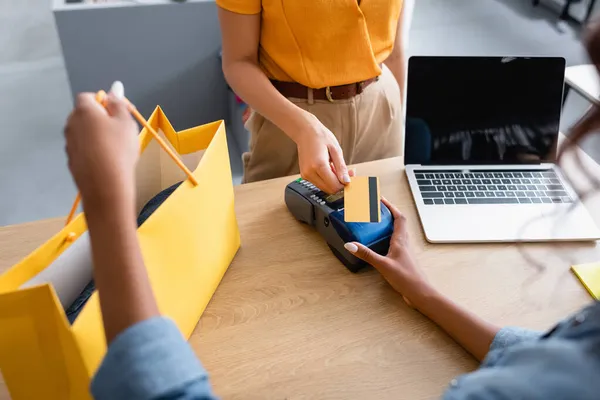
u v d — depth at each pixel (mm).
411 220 994
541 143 1083
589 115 604
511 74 1035
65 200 2299
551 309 828
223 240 854
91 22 2324
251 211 1024
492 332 741
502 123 1069
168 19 2412
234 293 853
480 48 3316
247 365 742
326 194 952
